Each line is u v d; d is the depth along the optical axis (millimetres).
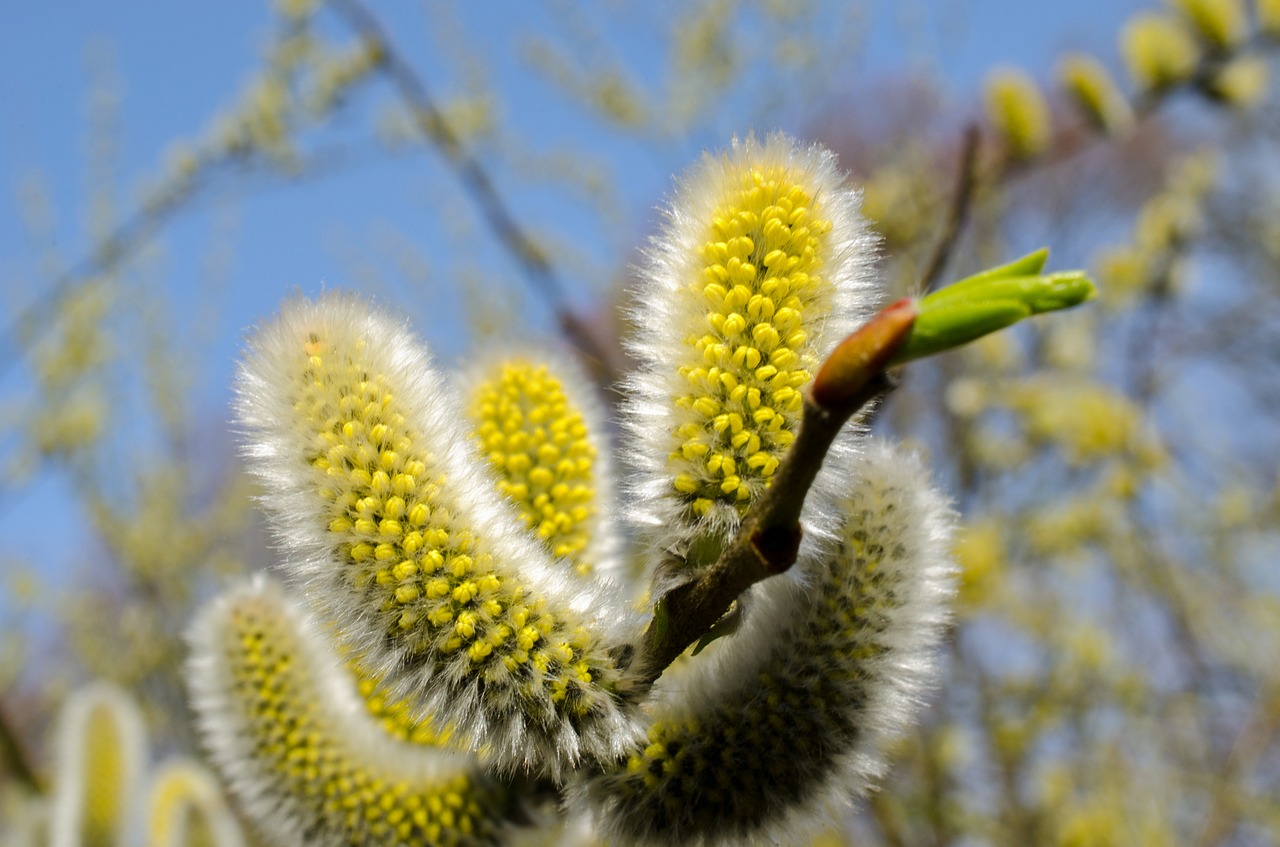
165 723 910
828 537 220
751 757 221
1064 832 543
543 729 215
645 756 221
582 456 238
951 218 378
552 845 261
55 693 939
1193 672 627
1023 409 636
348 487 215
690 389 219
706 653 228
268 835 245
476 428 237
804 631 223
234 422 218
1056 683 606
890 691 224
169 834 330
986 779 610
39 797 541
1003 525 629
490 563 216
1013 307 197
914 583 225
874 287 223
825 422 202
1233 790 559
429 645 215
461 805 240
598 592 218
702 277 220
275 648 245
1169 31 539
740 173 221
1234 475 732
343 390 216
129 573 960
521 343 245
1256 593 646
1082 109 555
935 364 745
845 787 225
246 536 961
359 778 241
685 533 217
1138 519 626
